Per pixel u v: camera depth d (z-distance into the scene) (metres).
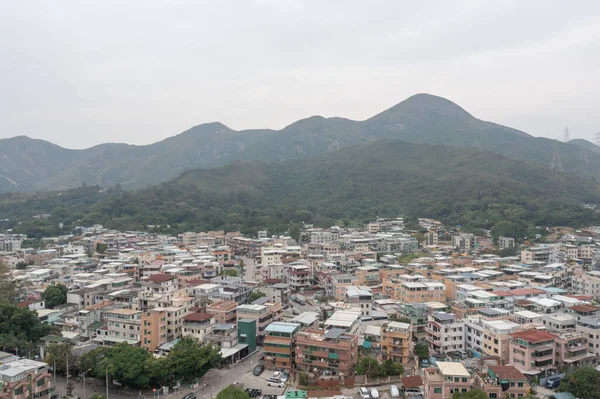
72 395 130.25
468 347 162.75
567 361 141.88
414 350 160.62
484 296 191.62
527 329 152.25
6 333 152.12
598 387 122.81
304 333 148.25
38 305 191.50
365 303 186.25
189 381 138.50
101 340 160.75
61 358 140.25
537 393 130.25
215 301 188.62
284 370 147.38
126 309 174.12
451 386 121.62
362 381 139.88
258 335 169.50
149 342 155.25
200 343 152.00
